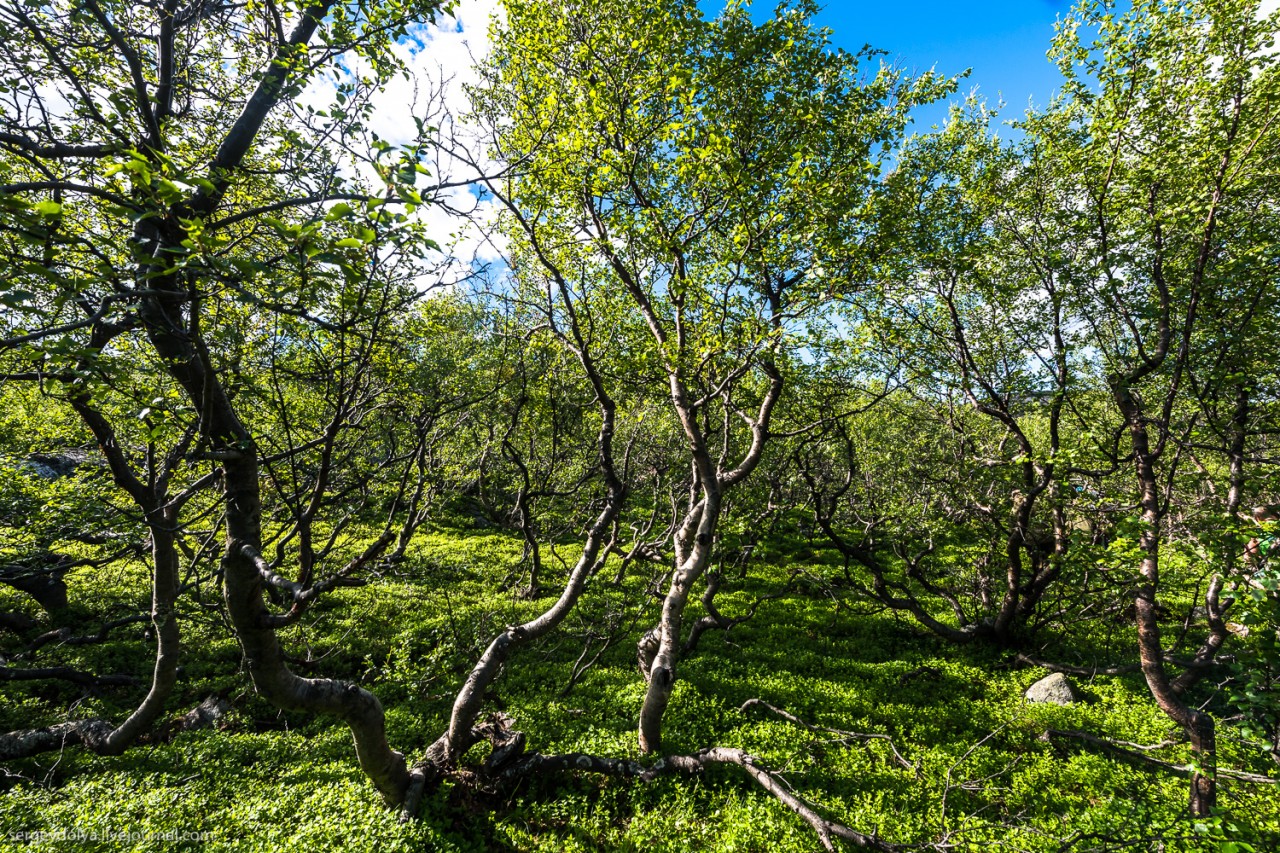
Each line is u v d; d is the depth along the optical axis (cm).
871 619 1770
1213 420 1001
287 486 837
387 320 595
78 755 943
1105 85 921
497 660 915
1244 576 653
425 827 786
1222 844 476
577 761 920
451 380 1176
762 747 1036
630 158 848
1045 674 1370
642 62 862
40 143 454
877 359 1224
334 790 845
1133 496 1015
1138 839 636
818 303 855
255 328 669
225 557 595
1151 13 852
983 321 1373
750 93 916
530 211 898
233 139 551
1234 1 781
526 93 890
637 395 1285
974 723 1145
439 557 2122
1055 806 893
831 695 1238
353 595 1767
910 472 1839
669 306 1105
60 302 338
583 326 1041
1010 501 1656
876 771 975
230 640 1391
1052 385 1266
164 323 477
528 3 866
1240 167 842
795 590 2034
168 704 1149
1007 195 1186
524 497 1311
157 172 323
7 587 1648
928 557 2297
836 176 912
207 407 507
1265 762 965
